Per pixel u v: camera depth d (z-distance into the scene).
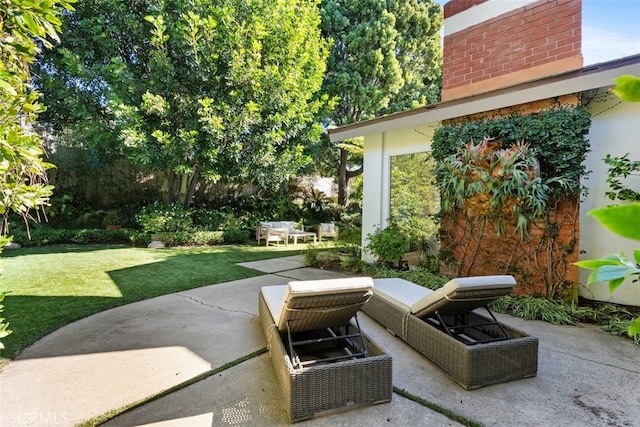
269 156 10.39
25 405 2.41
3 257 7.86
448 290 2.89
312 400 2.27
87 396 2.52
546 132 4.62
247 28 9.79
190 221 11.09
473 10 6.14
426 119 5.74
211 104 9.63
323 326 2.93
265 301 3.61
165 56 9.38
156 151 9.44
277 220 14.75
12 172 2.19
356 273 6.70
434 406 2.42
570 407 2.41
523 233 4.72
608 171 4.55
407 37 15.32
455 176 5.22
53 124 10.86
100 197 12.95
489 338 3.27
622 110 4.57
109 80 9.38
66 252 8.72
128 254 8.62
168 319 4.11
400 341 3.54
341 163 16.69
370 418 2.29
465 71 6.27
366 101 14.55
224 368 2.94
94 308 4.44
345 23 14.36
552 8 5.18
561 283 4.67
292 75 10.36
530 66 5.41
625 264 0.73
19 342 3.38
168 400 2.48
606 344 3.47
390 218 7.23
